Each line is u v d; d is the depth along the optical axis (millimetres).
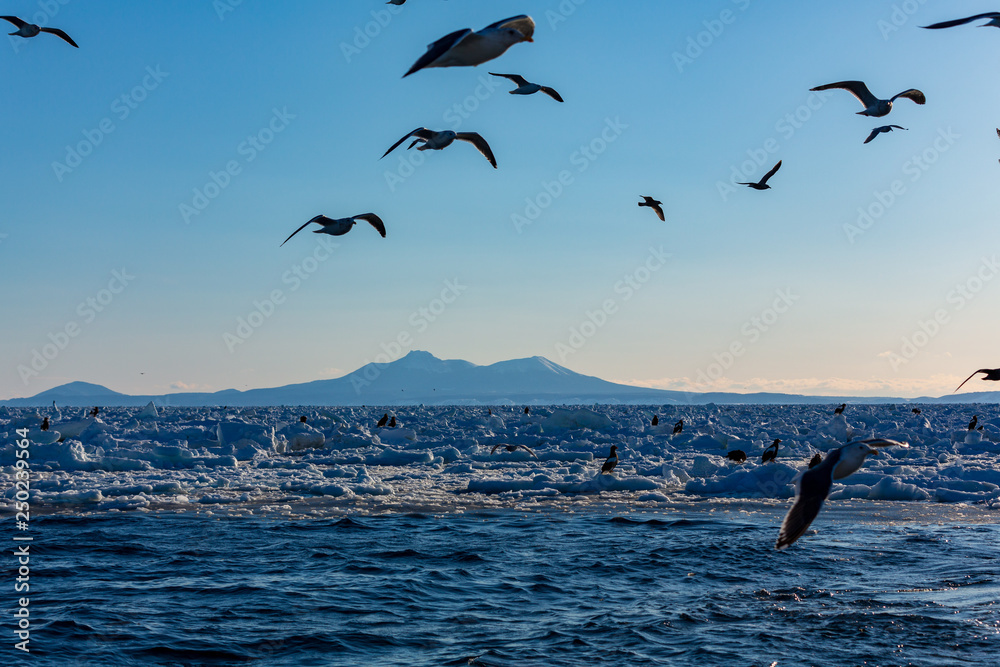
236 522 17938
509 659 9438
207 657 9445
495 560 14203
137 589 12227
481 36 5797
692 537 16125
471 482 23625
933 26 5707
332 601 11641
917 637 10062
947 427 49375
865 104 11625
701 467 25656
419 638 10164
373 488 22859
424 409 117312
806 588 12320
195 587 12352
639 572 13352
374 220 10320
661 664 9258
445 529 17125
